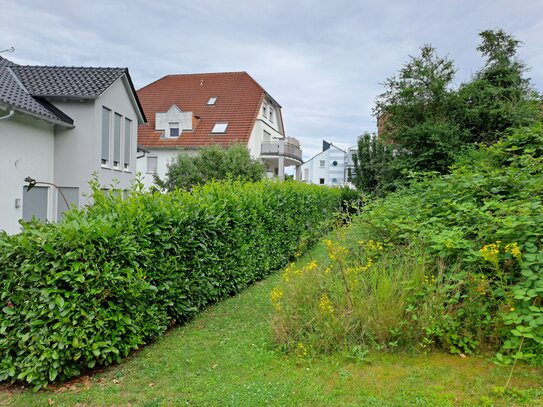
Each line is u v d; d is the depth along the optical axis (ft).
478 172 18.34
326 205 47.39
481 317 12.00
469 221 14.49
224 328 15.98
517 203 13.76
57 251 11.45
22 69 46.93
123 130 51.60
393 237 16.24
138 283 13.00
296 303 13.75
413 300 12.57
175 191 19.25
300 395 9.86
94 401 10.34
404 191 26.21
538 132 20.43
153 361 12.80
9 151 35.35
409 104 51.08
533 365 10.64
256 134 88.53
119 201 15.08
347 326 12.38
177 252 16.19
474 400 9.26
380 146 65.92
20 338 11.23
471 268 12.82
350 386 10.21
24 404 10.41
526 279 11.59
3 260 11.47
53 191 42.96
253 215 23.91
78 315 11.43
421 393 9.66
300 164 102.42
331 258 15.06
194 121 84.02
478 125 48.19
